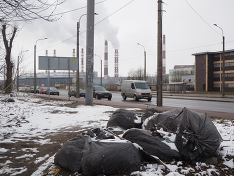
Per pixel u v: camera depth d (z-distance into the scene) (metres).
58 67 20.92
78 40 25.67
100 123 9.11
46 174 4.16
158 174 3.80
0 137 6.88
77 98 26.42
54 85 96.75
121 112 7.29
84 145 4.32
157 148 4.46
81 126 8.65
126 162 3.88
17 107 14.84
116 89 65.81
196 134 4.58
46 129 8.19
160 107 15.81
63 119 10.19
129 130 5.07
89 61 16.58
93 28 16.75
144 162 4.35
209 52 61.59
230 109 15.94
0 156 5.16
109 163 3.81
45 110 13.24
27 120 9.78
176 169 4.07
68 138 6.79
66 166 4.25
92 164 3.79
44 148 5.80
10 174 4.20
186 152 4.38
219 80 60.78
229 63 58.25
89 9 16.70
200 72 64.62
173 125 5.70
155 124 5.84
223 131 6.99
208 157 4.48
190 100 26.17
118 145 4.06
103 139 4.73
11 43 18.09
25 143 6.25
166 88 61.72
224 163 4.41
